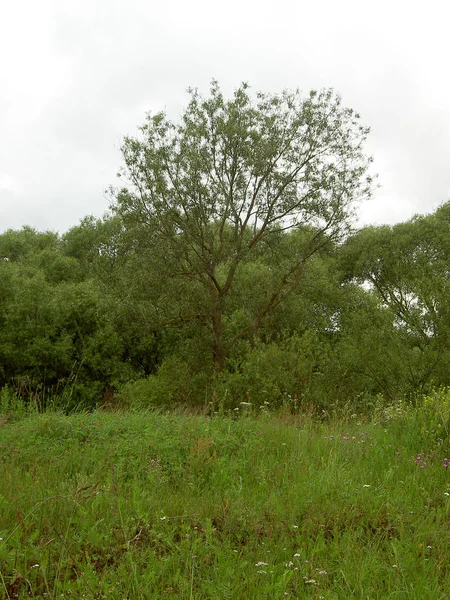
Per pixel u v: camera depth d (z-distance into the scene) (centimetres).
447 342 1426
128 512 462
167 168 1934
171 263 1933
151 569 370
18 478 539
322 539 431
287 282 2133
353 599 350
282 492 556
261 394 1573
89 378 2605
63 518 439
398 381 1463
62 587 339
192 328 2128
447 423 788
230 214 1975
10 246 4556
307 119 1970
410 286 1514
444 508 515
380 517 494
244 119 1978
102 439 730
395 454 712
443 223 3456
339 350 1602
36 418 825
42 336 2559
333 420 1016
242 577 373
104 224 4047
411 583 364
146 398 1964
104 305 2125
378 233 3403
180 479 612
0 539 375
